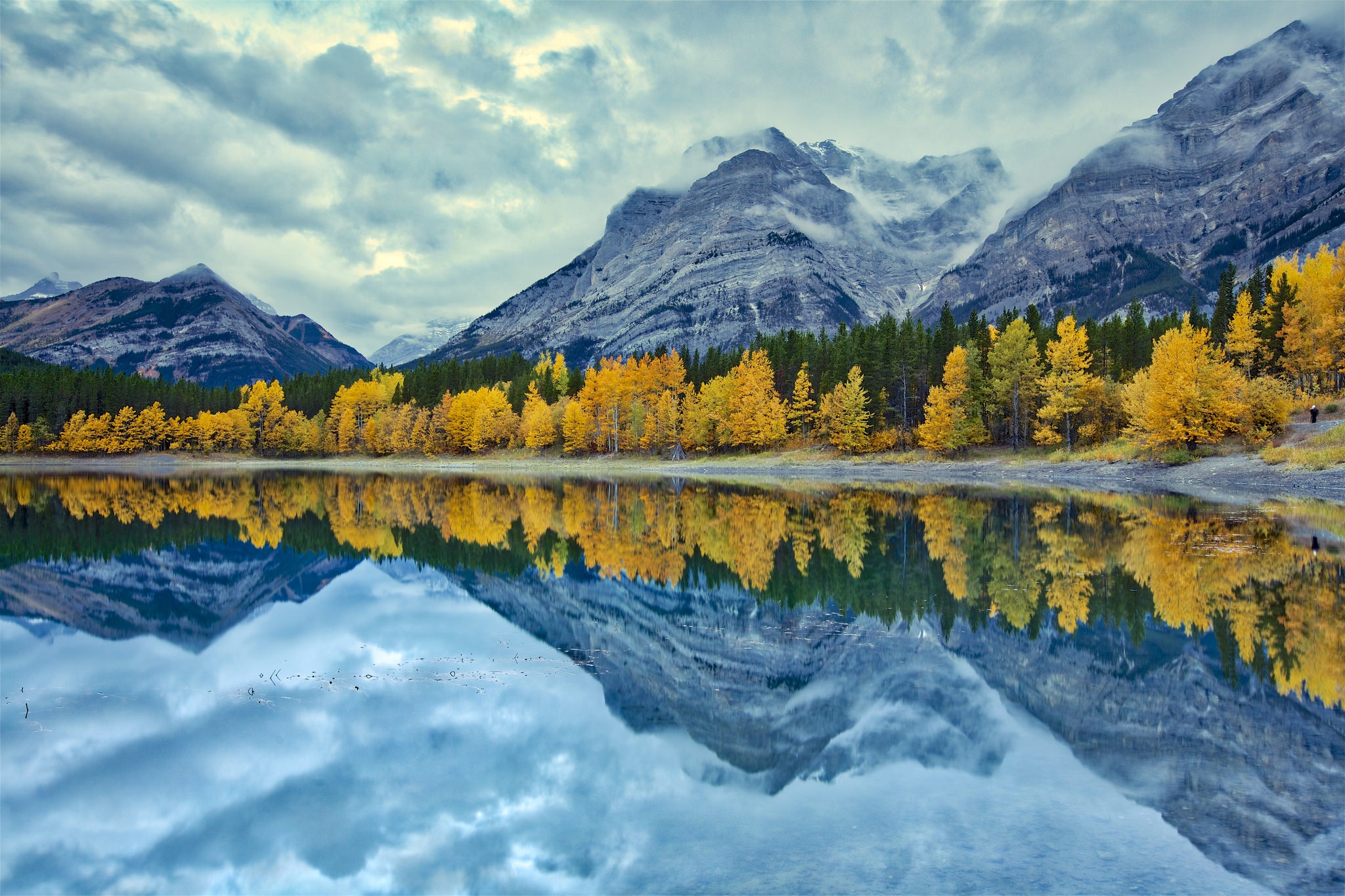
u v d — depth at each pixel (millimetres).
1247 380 56250
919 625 16172
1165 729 9930
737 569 23641
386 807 8109
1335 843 6910
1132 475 58500
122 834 7672
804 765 9023
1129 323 83000
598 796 8305
